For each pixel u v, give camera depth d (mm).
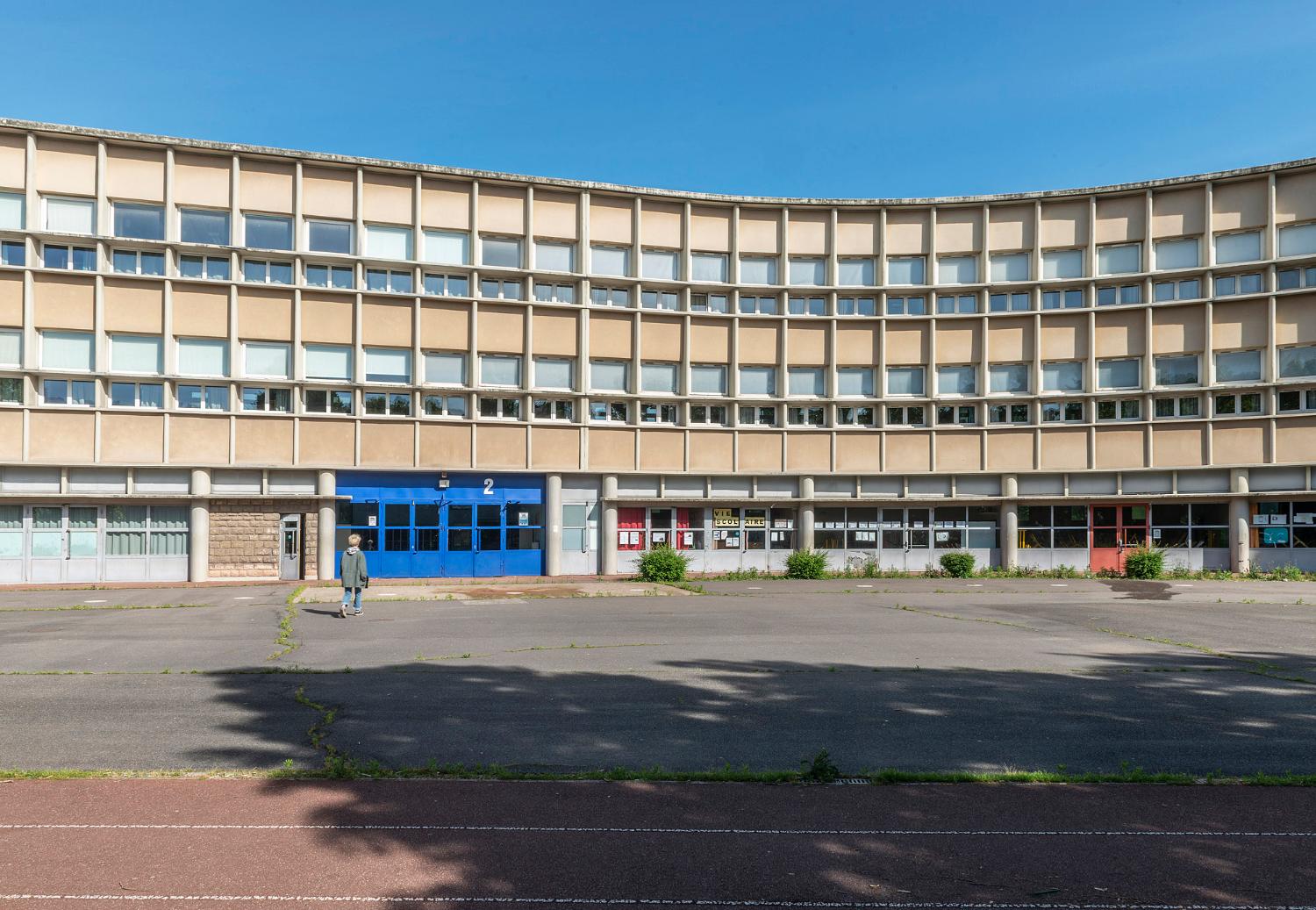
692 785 7277
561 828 6309
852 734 8969
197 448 28266
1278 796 7121
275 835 6141
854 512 33312
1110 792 7203
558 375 31891
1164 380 32688
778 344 33375
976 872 5648
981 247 33375
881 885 5461
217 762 7891
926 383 33562
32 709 9922
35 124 26891
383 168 29906
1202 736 8969
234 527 28578
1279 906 5230
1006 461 33250
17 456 26828
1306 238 31531
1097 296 33156
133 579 27781
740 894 5305
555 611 20250
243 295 28781
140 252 28203
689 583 28406
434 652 14031
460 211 30891
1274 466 31422
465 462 30672
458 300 30500
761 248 33438
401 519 30203
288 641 15156
